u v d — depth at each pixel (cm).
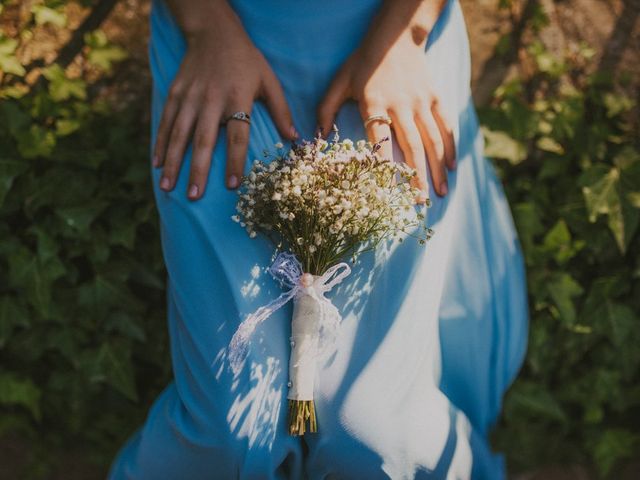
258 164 200
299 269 198
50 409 279
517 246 246
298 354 194
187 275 202
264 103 217
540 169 275
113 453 281
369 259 204
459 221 232
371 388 200
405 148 211
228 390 195
